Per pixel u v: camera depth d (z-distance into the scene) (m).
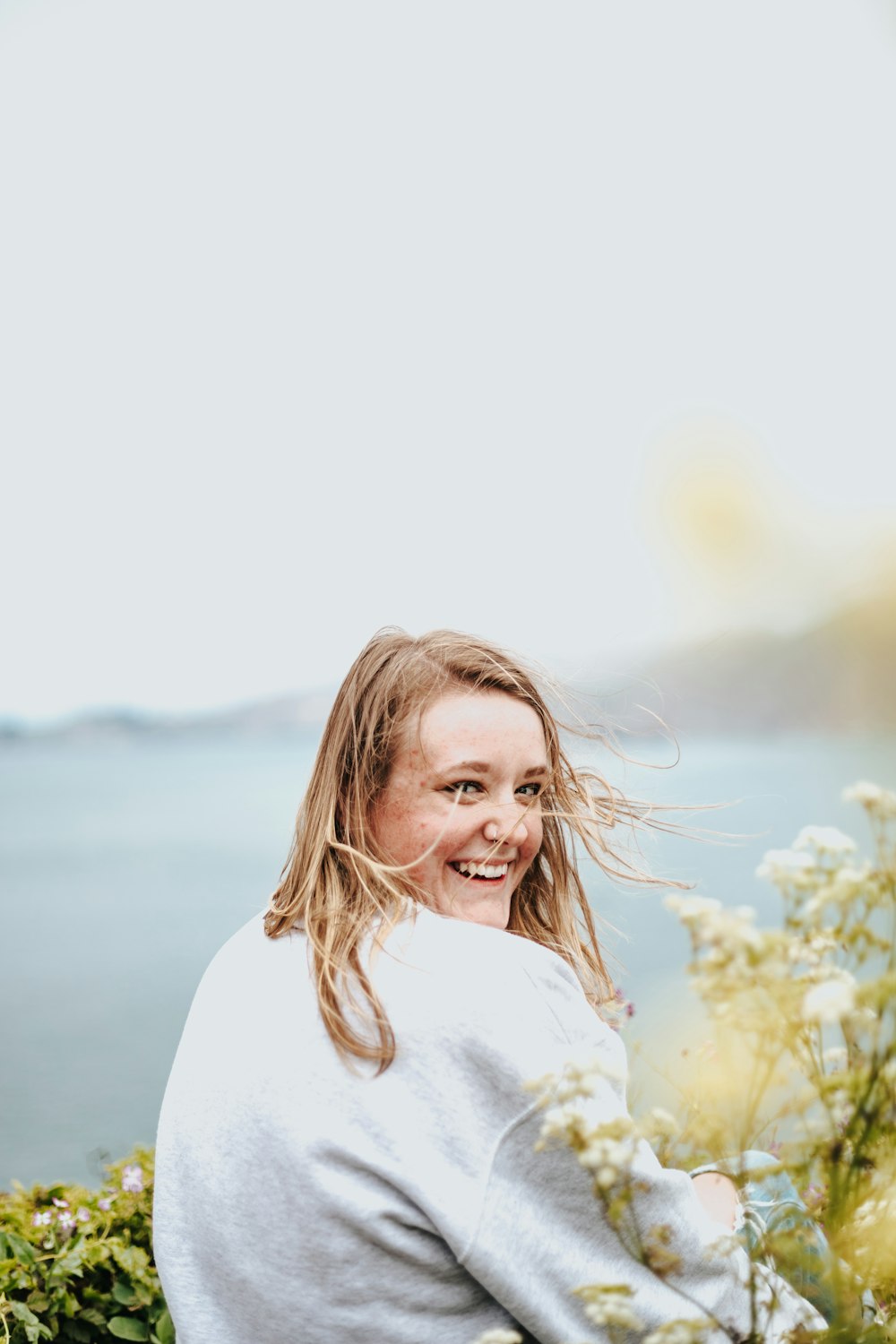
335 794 1.86
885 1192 1.27
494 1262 1.44
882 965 1.28
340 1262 1.50
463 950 1.61
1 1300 2.22
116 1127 10.46
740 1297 1.51
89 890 38.06
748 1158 1.74
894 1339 1.31
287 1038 1.61
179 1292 1.63
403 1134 1.50
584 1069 1.29
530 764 1.85
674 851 22.52
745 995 1.20
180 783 123.75
